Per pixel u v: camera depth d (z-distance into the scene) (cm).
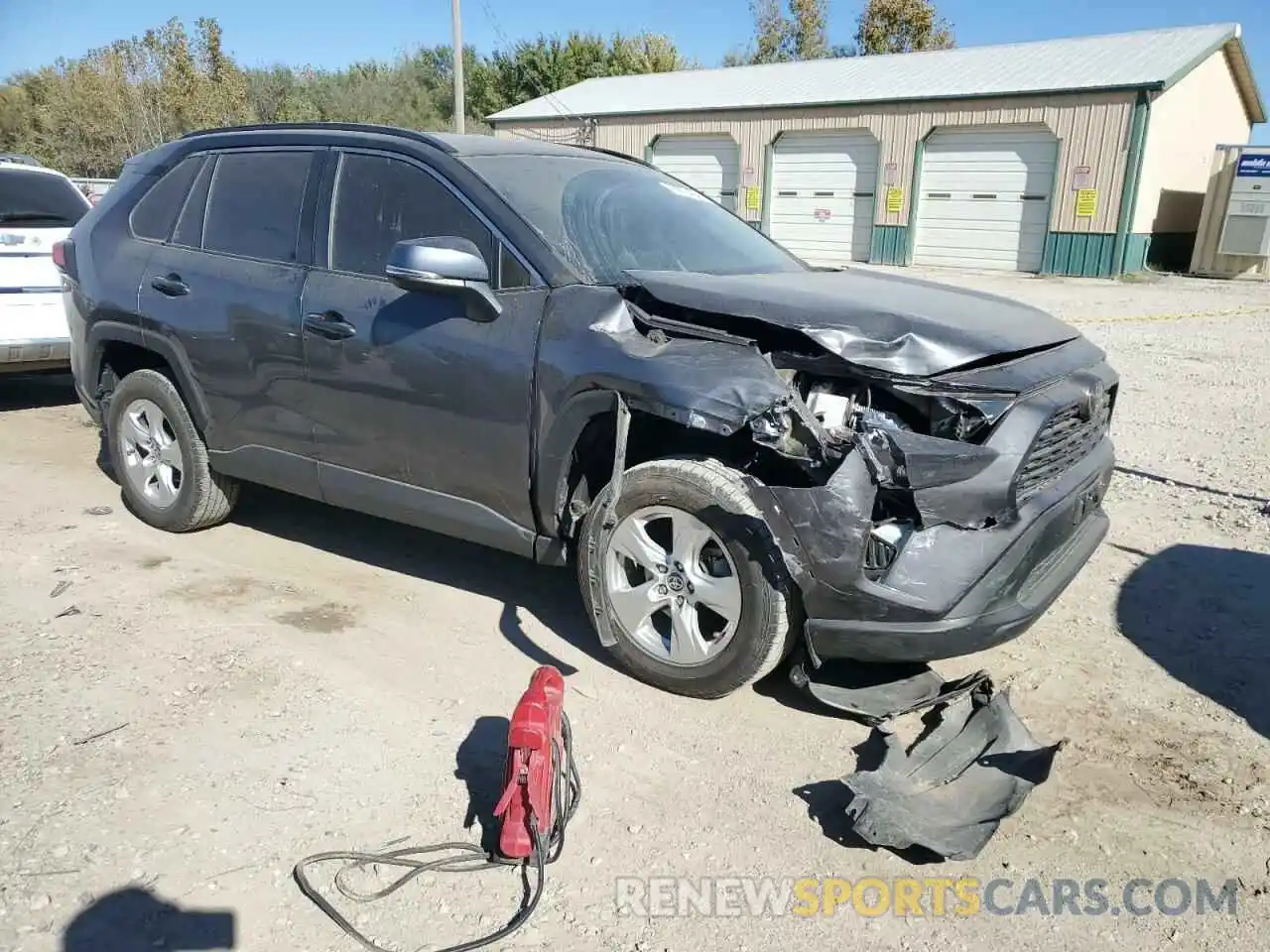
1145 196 2259
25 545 501
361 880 274
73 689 364
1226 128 2631
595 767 330
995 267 2425
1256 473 676
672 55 4325
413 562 497
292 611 437
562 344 364
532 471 379
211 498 509
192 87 2947
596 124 2991
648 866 286
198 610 434
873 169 2562
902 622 324
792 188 2714
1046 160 2298
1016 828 308
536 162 444
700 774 328
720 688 355
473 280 370
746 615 341
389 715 356
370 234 427
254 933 254
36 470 630
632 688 378
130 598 443
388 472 424
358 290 421
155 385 504
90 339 526
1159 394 949
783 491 327
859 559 320
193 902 263
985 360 337
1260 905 278
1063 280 2234
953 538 323
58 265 563
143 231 514
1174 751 350
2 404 822
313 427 442
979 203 2417
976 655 414
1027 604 342
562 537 386
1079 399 346
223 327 461
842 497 318
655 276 378
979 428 322
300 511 567
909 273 2381
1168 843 303
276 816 299
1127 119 2167
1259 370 1082
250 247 466
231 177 483
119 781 311
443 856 286
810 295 360
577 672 389
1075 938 265
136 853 280
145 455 529
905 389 324
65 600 439
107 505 568
